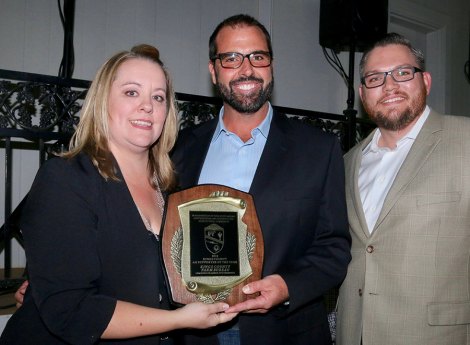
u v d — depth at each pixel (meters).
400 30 4.71
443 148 1.74
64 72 2.76
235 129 1.87
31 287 1.32
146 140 1.53
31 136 2.22
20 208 2.33
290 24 3.94
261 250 1.55
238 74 1.77
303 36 4.02
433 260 1.67
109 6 3.21
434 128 1.79
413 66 1.85
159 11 3.42
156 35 3.41
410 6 4.52
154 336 1.43
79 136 1.50
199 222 1.50
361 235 1.84
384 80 1.86
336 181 1.75
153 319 1.32
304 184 1.70
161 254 1.44
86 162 1.44
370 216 1.87
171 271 1.44
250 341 1.58
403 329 1.69
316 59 4.10
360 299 1.81
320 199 1.73
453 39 4.93
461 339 1.67
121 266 1.40
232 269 1.49
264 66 1.79
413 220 1.70
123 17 3.27
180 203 1.50
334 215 1.72
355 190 1.92
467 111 5.10
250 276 1.51
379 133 2.03
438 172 1.71
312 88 4.07
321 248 1.69
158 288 1.45
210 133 1.93
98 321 1.30
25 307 1.41
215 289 1.46
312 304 1.74
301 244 1.70
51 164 1.40
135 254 1.42
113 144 1.55
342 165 1.79
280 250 1.65
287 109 3.21
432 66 4.91
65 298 1.30
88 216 1.37
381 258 1.75
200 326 1.36
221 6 3.70
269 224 1.66
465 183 1.67
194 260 1.46
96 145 1.47
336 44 3.99
